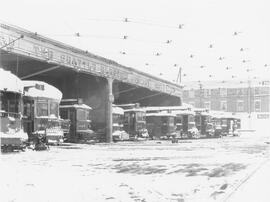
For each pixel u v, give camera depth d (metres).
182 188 10.97
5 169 14.96
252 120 87.81
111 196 9.84
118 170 15.38
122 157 21.72
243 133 74.56
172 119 53.31
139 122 50.19
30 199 9.38
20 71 43.12
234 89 94.56
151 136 53.03
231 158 20.97
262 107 91.00
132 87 59.16
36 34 32.84
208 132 58.97
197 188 10.93
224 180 12.38
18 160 19.58
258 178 12.41
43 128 31.39
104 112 45.38
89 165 17.36
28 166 16.61
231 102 94.50
